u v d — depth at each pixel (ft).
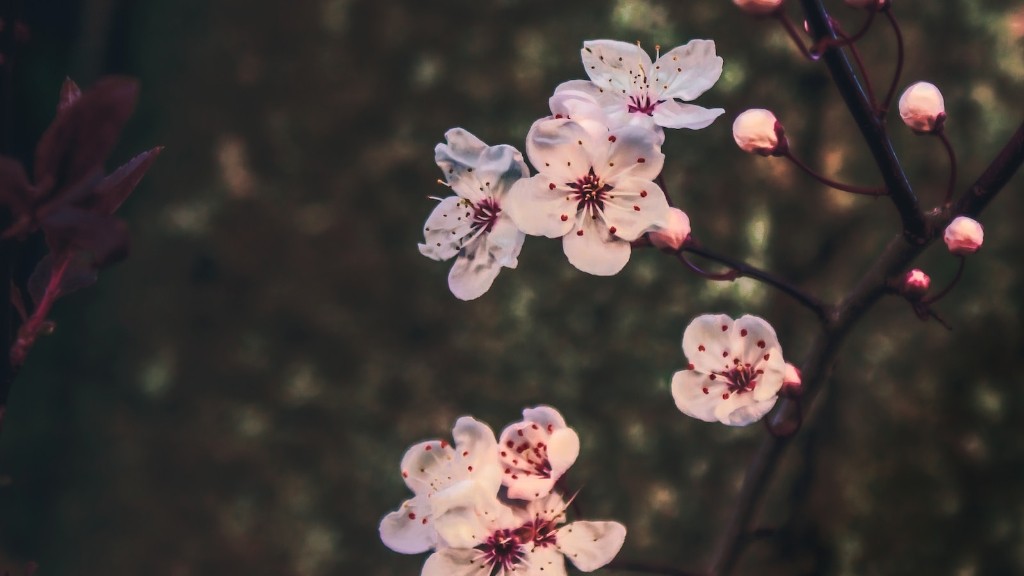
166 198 3.20
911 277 1.38
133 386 3.14
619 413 2.72
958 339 2.55
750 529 1.46
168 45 3.30
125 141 3.26
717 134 2.74
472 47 2.97
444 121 2.99
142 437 3.10
